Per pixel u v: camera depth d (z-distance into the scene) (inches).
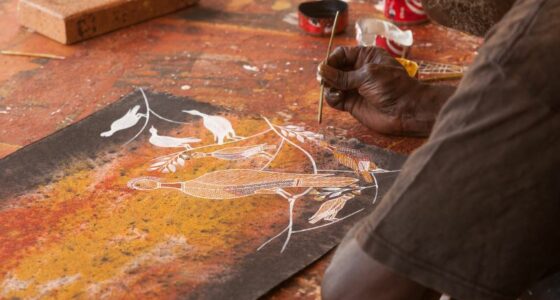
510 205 42.8
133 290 59.5
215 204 69.5
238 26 108.8
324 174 74.1
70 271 61.7
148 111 85.0
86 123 82.4
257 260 62.3
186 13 112.7
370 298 49.0
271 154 77.5
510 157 42.3
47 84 93.0
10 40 104.1
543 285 57.4
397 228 45.0
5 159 75.9
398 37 99.9
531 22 42.5
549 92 41.2
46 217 68.2
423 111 79.0
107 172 74.5
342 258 49.9
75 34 102.7
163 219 67.6
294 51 101.6
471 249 43.9
